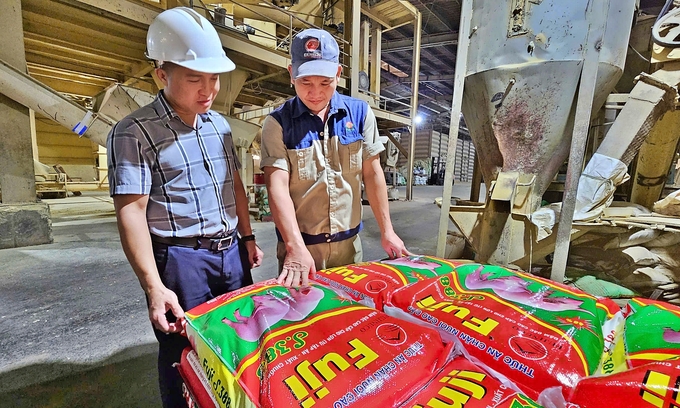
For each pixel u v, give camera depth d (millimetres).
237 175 994
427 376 485
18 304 1748
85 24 3064
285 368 479
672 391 380
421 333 556
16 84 2637
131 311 1678
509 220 1446
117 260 2510
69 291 1923
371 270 837
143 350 1347
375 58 6574
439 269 834
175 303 697
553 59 1256
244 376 491
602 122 1888
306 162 968
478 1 1431
